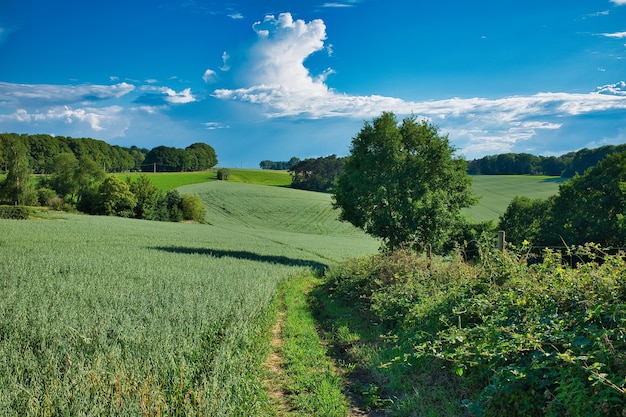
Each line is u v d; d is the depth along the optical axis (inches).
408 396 255.1
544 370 213.5
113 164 5728.3
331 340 410.9
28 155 4424.2
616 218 1488.7
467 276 378.0
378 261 608.1
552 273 289.0
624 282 231.9
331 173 4928.6
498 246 412.5
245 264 937.5
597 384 184.2
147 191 3132.4
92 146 5398.6
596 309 213.0
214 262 895.1
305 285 816.9
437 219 1146.7
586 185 1630.2
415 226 1135.6
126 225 2127.2
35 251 863.7
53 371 237.6
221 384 246.4
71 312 344.5
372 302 503.2
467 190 1259.8
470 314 317.7
